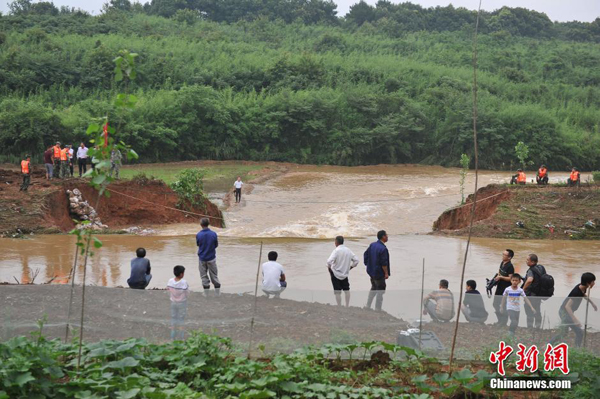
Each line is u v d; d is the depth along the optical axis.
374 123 71.81
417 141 72.19
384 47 108.94
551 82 98.81
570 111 83.50
